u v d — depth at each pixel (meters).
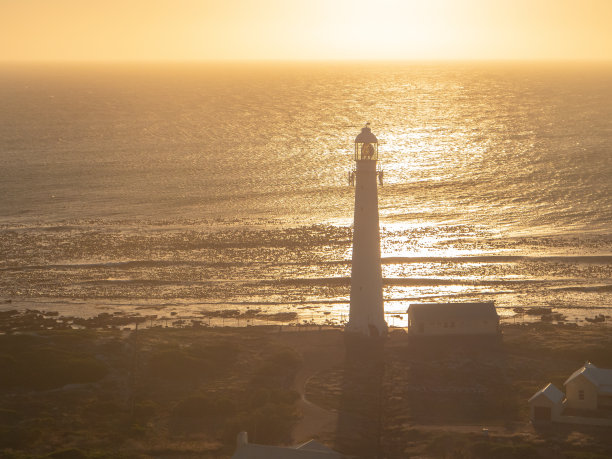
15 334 71.44
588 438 52.00
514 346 70.88
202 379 64.69
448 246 109.00
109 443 53.00
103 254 108.06
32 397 60.22
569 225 119.06
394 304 87.50
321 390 61.59
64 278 98.81
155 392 62.03
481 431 53.56
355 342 69.12
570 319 82.38
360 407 58.34
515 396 59.97
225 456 50.91
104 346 69.75
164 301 90.62
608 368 65.38
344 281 96.38
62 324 81.00
